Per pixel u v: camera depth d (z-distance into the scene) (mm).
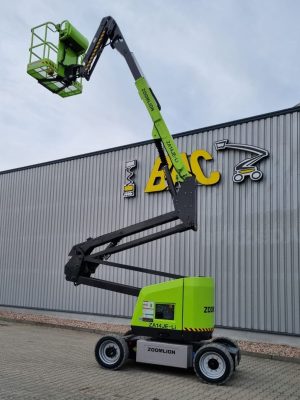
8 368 8359
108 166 16156
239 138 12930
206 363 7719
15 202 19000
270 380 8055
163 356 8125
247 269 12281
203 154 13477
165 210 14430
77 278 9586
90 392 6836
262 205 12281
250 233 12375
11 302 18297
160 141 9195
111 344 8555
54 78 9977
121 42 9578
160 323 8344
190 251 13492
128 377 7902
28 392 6715
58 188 17609
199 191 13484
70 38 10039
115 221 15633
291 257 11602
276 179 12133
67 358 9570
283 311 11508
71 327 14547
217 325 12516
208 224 13195
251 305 12055
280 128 12250
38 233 17938
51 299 17031
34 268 17812
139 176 15195
